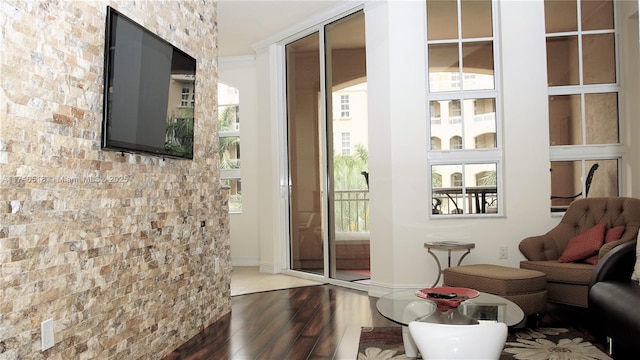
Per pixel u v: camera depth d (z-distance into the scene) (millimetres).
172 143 2955
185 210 3234
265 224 5969
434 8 4441
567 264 3477
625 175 4324
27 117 1879
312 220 5504
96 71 2309
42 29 1961
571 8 4426
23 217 1854
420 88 4359
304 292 4691
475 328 1656
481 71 4383
